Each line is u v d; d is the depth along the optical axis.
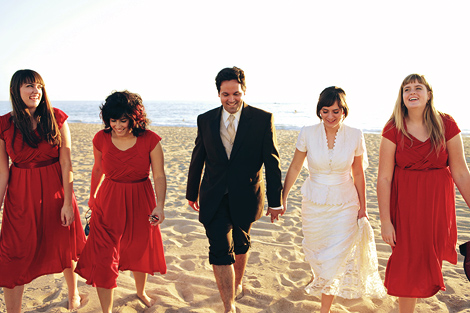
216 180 2.81
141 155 2.60
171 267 3.59
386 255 3.81
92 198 2.70
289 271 3.49
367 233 2.69
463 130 21.91
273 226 4.70
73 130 21.92
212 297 3.02
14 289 2.53
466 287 3.08
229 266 2.69
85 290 3.08
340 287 2.58
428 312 2.74
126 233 2.66
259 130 2.72
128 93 2.52
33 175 2.55
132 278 3.33
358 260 2.64
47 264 2.65
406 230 2.40
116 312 2.75
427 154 2.34
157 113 60.88
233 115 2.75
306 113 52.91
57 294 3.04
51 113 2.54
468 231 4.38
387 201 2.45
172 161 9.77
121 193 2.61
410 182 2.40
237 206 2.77
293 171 2.91
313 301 2.95
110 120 2.44
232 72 2.57
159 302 2.92
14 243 2.51
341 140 2.65
